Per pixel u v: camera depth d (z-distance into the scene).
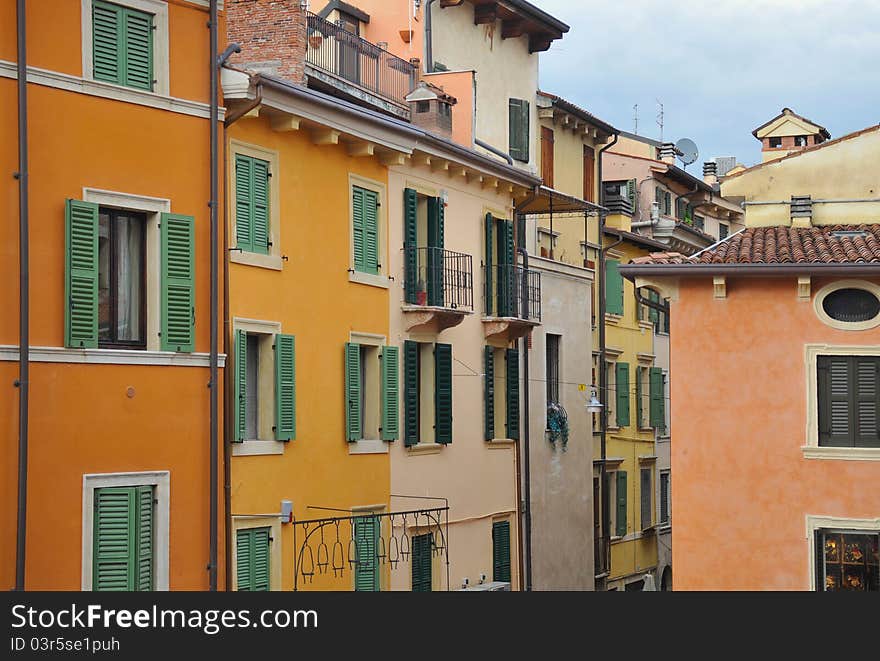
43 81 19.48
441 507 28.09
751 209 26.16
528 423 33.59
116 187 20.31
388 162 27.00
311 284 24.67
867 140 25.95
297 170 24.38
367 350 26.77
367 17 35.69
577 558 36.25
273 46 26.02
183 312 21.03
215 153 21.62
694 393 23.81
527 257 33.59
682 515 23.78
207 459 21.36
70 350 19.53
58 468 19.38
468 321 30.45
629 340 44.69
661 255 24.12
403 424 27.61
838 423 23.39
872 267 22.50
